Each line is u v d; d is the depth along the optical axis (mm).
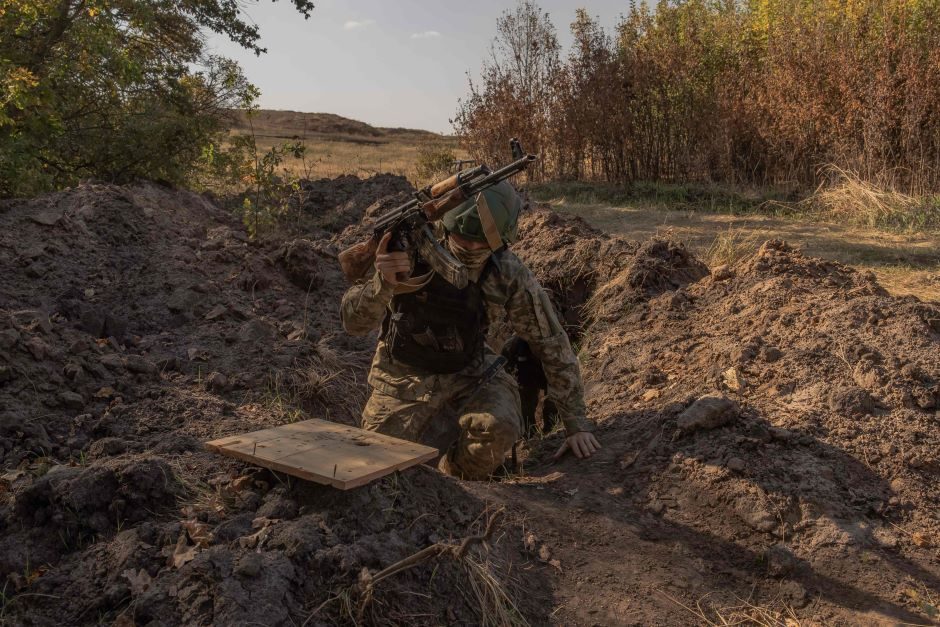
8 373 3234
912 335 3664
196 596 2158
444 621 2363
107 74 10133
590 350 4730
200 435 3158
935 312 3824
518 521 2947
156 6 10789
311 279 5312
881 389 3373
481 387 3566
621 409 3865
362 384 4398
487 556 2660
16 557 2367
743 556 2830
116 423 3199
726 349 3898
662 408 3650
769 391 3533
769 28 14695
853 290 4270
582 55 15625
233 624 2074
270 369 4012
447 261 3113
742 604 2631
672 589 2684
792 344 3832
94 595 2229
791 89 13055
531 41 15969
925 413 3271
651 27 15883
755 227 10305
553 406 4078
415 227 3158
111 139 10281
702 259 7090
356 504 2578
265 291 5125
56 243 4797
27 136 9438
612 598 2627
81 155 10469
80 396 3305
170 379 3740
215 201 9430
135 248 5090
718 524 2973
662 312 4652
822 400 3383
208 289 4695
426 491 2863
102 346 3836
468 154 17141
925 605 2523
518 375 3912
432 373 3512
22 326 3604
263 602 2154
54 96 9344
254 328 4336
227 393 3707
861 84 11977
